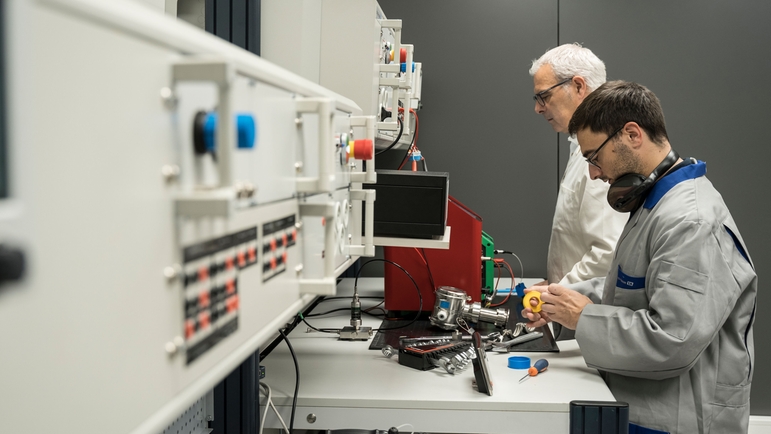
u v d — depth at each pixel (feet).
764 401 9.74
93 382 1.24
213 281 1.79
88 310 1.22
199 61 1.53
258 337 2.16
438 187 5.33
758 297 9.66
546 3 9.61
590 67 6.76
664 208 4.51
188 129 1.63
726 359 4.59
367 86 5.73
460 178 9.88
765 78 9.46
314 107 2.62
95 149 1.22
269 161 2.25
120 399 1.34
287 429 4.09
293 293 2.63
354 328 5.73
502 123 9.78
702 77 9.51
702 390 4.51
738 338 4.60
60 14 1.10
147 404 1.46
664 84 9.56
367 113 5.74
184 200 1.57
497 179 9.83
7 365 1.00
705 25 9.45
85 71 1.18
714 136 9.57
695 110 9.55
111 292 1.29
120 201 1.31
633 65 9.57
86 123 1.18
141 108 1.39
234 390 4.05
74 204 1.16
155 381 1.49
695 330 4.16
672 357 4.23
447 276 6.39
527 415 4.10
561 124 7.07
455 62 9.78
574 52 6.86
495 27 9.71
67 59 1.12
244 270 2.03
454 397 4.17
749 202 9.61
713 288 4.23
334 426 4.19
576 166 7.37
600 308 4.62
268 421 4.26
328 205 2.70
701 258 4.23
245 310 2.05
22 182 1.01
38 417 1.08
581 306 4.79
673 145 9.64
